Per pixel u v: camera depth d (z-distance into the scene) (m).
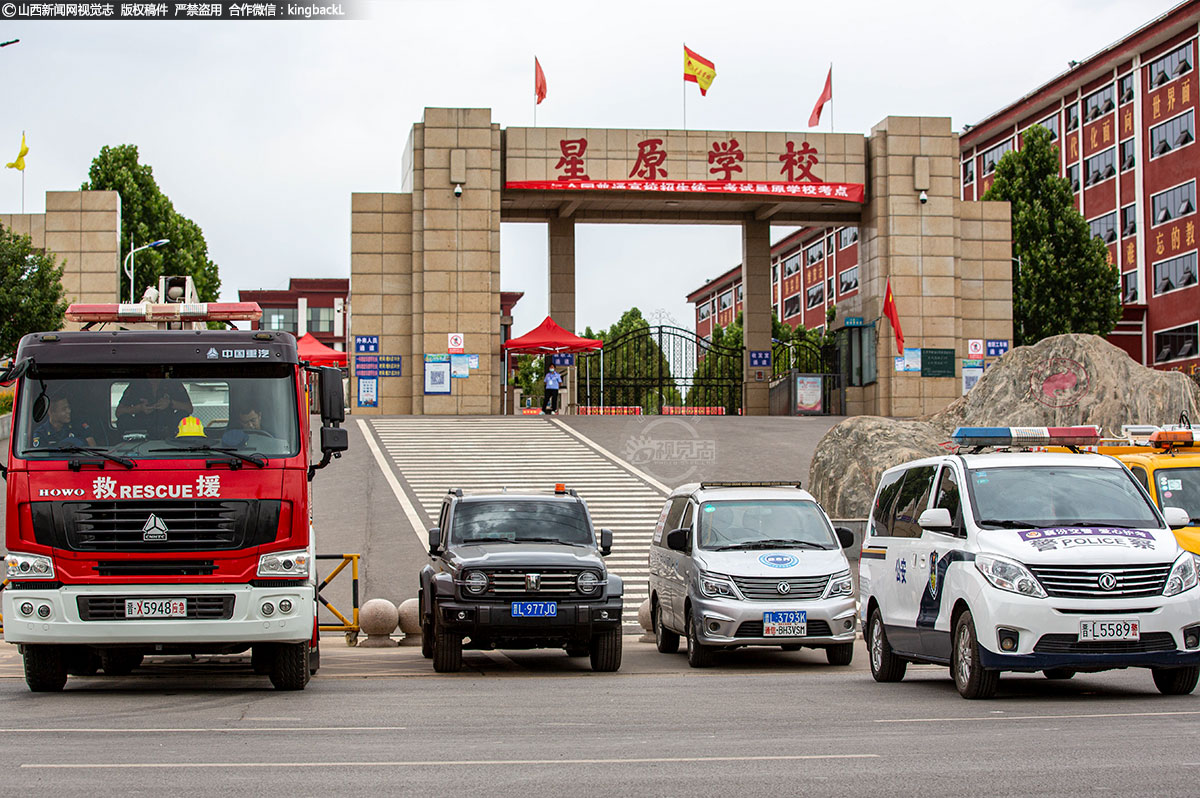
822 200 51.41
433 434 42.94
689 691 12.88
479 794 6.99
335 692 12.68
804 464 37.59
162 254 66.69
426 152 49.59
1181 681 11.73
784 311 113.62
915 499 13.74
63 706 11.31
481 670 16.05
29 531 11.59
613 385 56.34
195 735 9.34
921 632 12.92
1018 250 62.97
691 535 17.88
